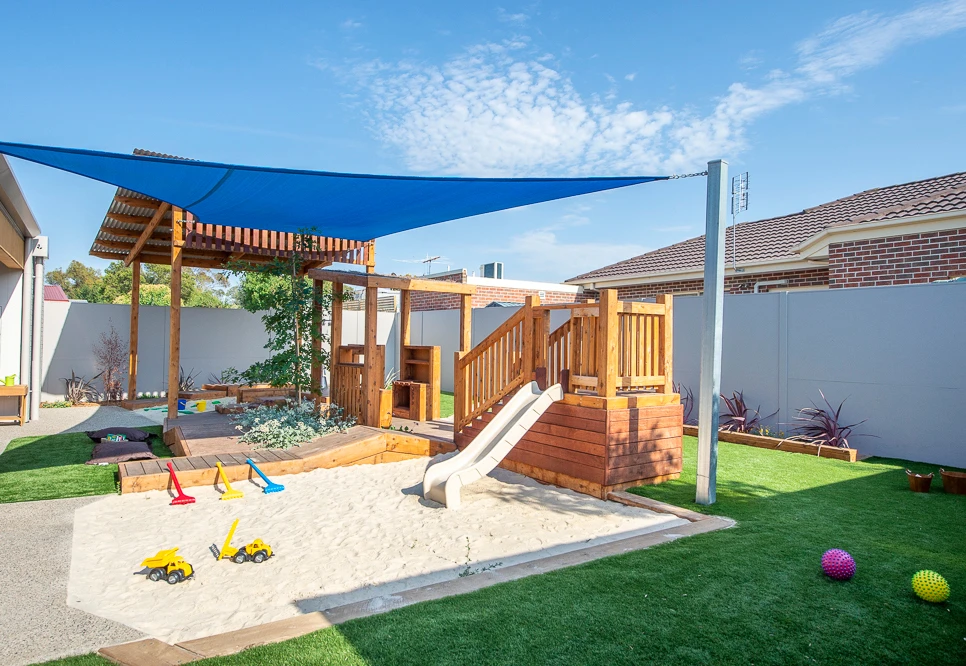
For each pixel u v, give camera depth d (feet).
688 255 45.03
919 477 19.56
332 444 25.75
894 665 8.96
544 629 10.09
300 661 9.07
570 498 20.10
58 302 45.96
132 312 46.06
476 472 19.60
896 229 28.89
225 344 51.72
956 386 23.53
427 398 33.81
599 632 9.98
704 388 18.42
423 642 9.66
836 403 27.27
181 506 19.19
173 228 32.99
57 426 35.19
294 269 30.42
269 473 22.84
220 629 10.93
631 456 20.72
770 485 20.65
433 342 54.19
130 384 45.68
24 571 13.75
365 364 29.14
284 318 30.37
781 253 36.35
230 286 142.82
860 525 16.07
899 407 25.18
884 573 12.58
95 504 19.20
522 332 24.03
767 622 10.34
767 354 29.81
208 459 23.16
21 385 36.45
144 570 13.96
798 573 12.59
